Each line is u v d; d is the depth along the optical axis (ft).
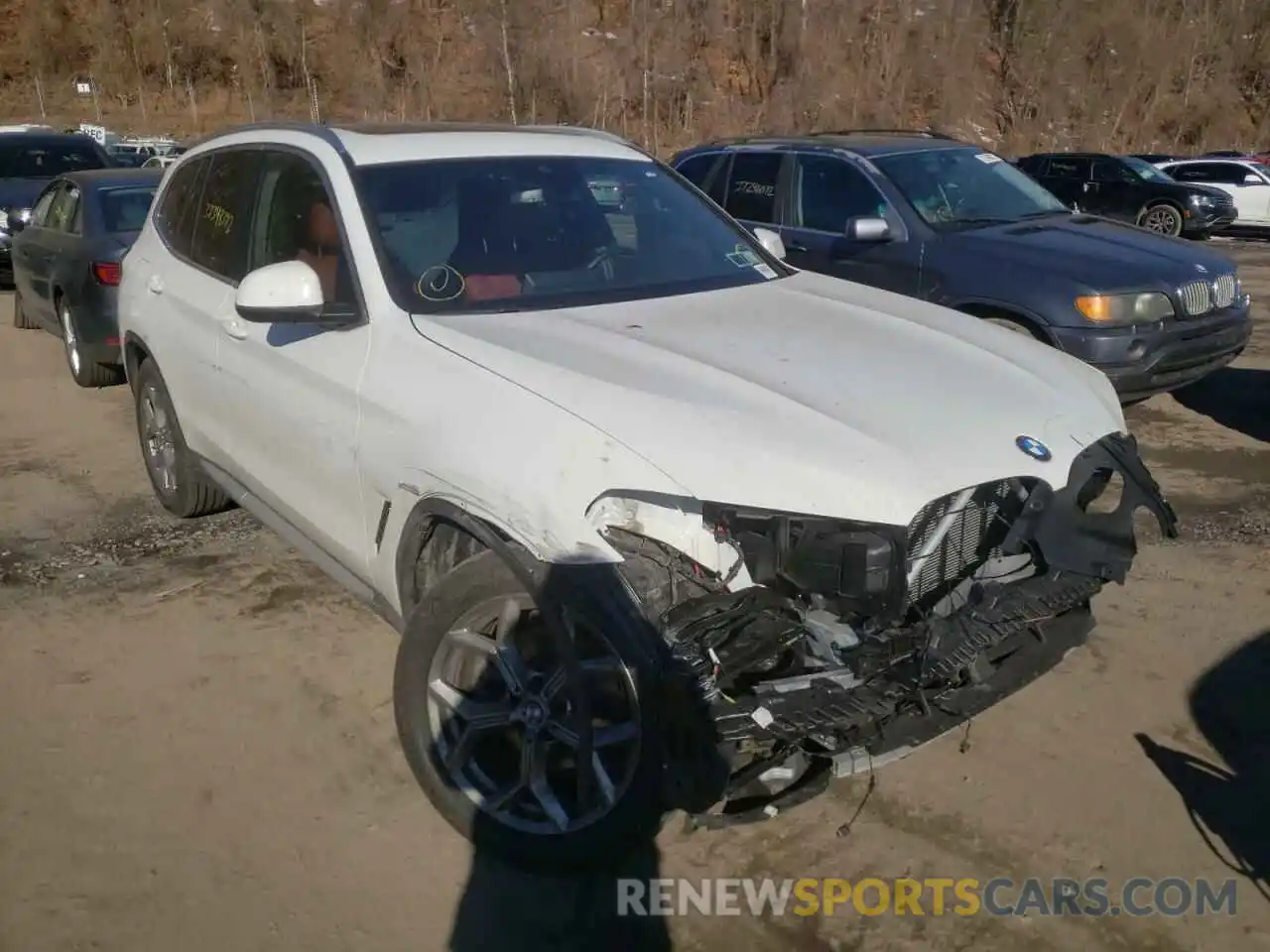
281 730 12.61
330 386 12.07
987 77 177.58
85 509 19.25
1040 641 11.21
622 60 162.40
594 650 9.59
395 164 13.37
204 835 10.89
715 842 10.87
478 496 9.93
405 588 11.23
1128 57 175.11
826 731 8.93
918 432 9.93
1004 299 22.61
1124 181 71.72
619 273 13.48
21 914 9.85
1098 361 21.65
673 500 9.34
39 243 29.25
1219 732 12.51
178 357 16.03
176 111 180.14
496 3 168.45
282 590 16.01
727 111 161.07
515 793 10.41
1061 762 12.00
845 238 25.54
